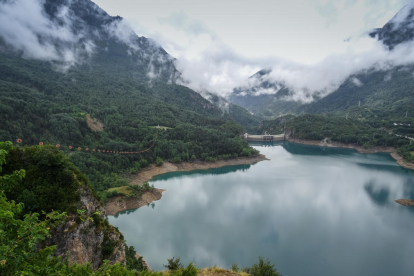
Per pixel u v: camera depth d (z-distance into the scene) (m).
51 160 53.94
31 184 50.75
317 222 108.31
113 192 123.31
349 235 97.88
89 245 52.28
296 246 90.19
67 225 48.56
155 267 77.62
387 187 156.62
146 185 136.75
